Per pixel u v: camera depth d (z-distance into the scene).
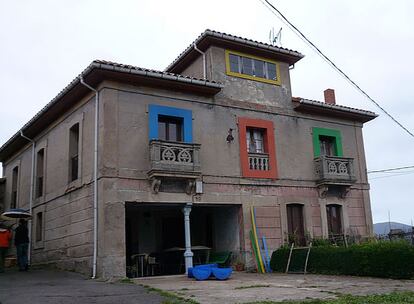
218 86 16.94
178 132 16.80
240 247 17.28
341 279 13.88
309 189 19.38
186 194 16.05
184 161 15.66
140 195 15.02
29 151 21.42
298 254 16.58
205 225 19.39
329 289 11.42
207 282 13.36
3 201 24.03
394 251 13.91
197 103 17.08
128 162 15.02
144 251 18.34
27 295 10.35
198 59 18.81
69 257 16.14
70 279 13.84
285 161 18.97
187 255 15.71
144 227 18.61
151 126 15.70
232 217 17.80
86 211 15.36
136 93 15.72
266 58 19.56
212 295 10.41
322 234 19.17
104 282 13.05
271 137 18.77
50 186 18.56
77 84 15.76
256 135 18.78
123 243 14.35
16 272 16.08
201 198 16.38
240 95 18.33
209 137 17.09
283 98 19.61
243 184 17.53
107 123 14.91
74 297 10.07
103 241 14.06
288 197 18.64
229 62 18.38
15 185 23.33
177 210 19.45
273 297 10.05
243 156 17.78
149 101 15.95
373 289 11.23
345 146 21.23
